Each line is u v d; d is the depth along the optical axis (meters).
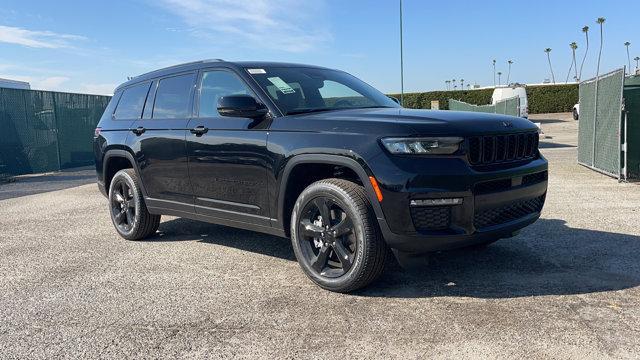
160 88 5.54
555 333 3.06
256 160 4.25
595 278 3.98
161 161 5.24
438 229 3.48
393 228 3.47
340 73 5.43
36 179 13.11
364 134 3.62
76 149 16.31
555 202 7.10
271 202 4.20
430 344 2.98
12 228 6.75
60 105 15.51
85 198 9.34
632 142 8.87
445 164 3.44
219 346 3.06
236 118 4.52
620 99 8.70
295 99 4.45
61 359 2.96
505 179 3.69
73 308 3.75
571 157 13.11
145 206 5.66
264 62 4.98
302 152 3.89
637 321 3.20
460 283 3.96
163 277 4.41
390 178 3.43
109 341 3.18
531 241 5.10
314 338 3.12
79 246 5.62
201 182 4.83
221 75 4.83
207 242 5.61
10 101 13.76
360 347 2.98
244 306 3.67
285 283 4.14
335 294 3.85
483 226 3.65
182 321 3.45
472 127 3.60
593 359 2.75
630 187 8.22
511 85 27.61
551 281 3.95
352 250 3.75
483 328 3.16
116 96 6.34
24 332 3.35
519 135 3.93
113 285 4.23
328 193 3.79
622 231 5.39
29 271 4.71
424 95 45.97
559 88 42.84
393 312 3.46
